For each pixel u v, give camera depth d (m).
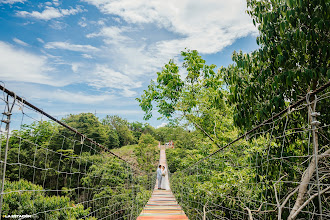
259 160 3.59
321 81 2.89
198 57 9.98
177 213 5.10
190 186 6.88
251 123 3.59
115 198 7.79
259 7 3.50
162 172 11.47
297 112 3.28
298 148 3.48
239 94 3.71
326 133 2.92
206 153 8.85
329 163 2.45
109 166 9.59
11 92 1.38
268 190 3.48
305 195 2.42
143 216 4.80
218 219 4.32
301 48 2.77
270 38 3.20
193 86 9.93
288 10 2.65
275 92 3.28
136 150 25.12
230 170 4.28
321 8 2.49
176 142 18.34
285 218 3.11
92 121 29.88
